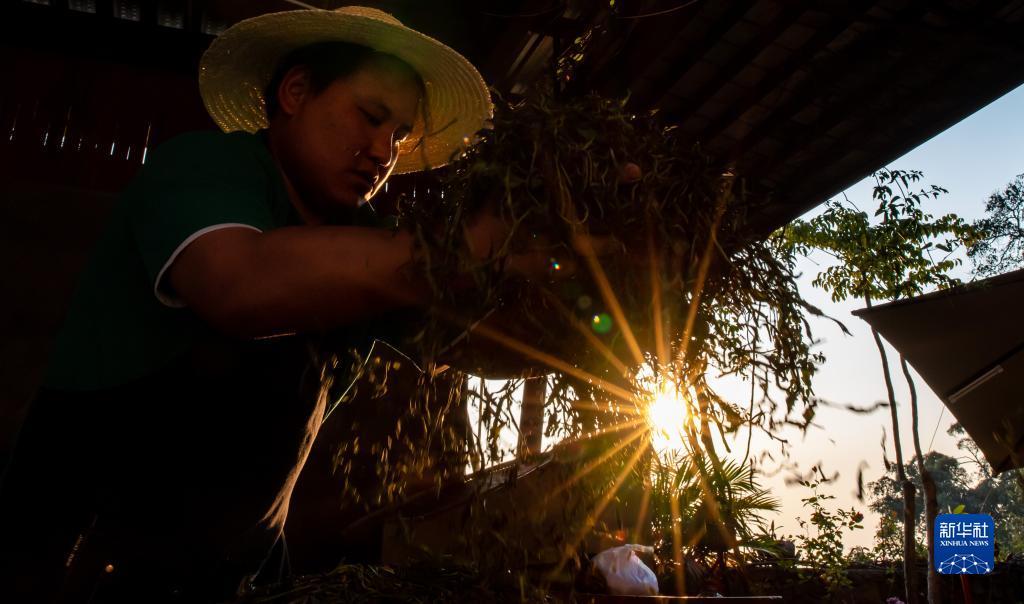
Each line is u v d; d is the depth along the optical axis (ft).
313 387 3.48
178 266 2.50
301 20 3.71
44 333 14.83
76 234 15.65
